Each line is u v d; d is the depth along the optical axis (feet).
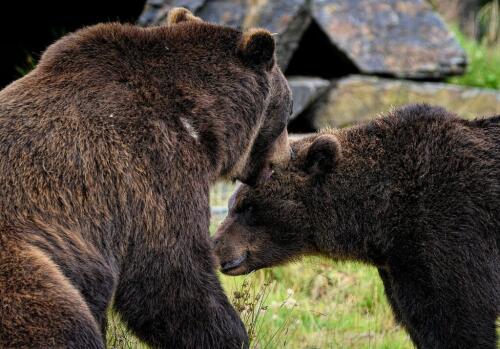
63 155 28.09
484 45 95.76
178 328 29.66
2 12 64.59
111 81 30.07
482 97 77.10
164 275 29.30
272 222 37.81
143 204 29.04
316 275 47.60
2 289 25.16
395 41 77.20
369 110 74.38
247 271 38.47
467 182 34.32
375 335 42.11
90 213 28.25
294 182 37.42
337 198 36.88
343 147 37.40
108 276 28.43
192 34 32.65
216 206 54.54
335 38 74.79
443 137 35.50
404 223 34.88
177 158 29.71
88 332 25.90
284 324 39.52
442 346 34.14
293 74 76.79
